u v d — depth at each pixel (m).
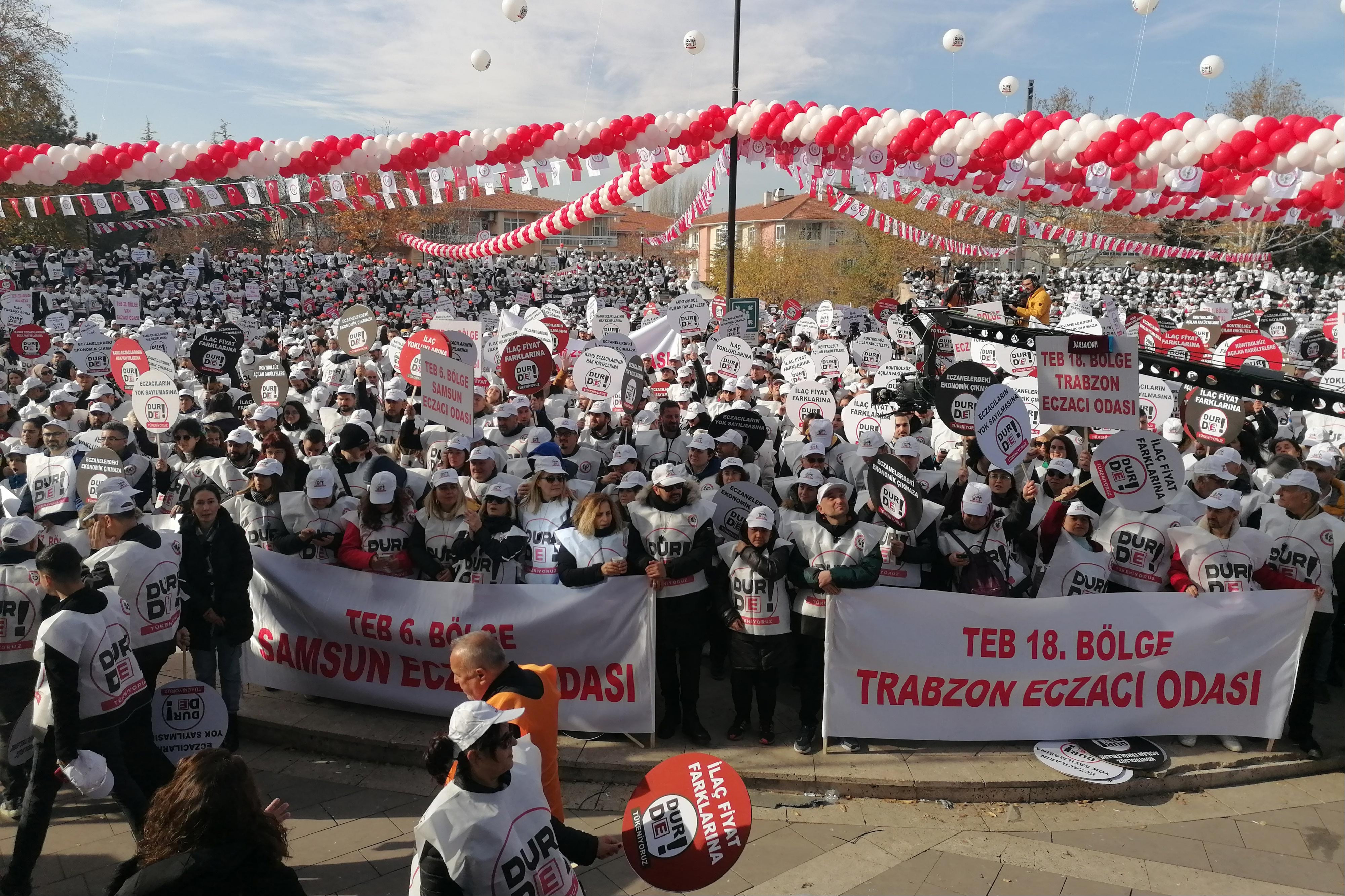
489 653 3.90
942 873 4.83
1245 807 5.53
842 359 14.33
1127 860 4.96
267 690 6.88
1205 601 5.92
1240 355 10.64
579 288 53.00
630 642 6.00
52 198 8.59
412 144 8.91
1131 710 5.97
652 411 9.97
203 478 8.11
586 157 9.28
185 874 2.94
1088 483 6.41
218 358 12.09
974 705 5.93
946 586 6.32
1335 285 48.62
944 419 7.88
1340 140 5.41
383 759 6.03
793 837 5.17
